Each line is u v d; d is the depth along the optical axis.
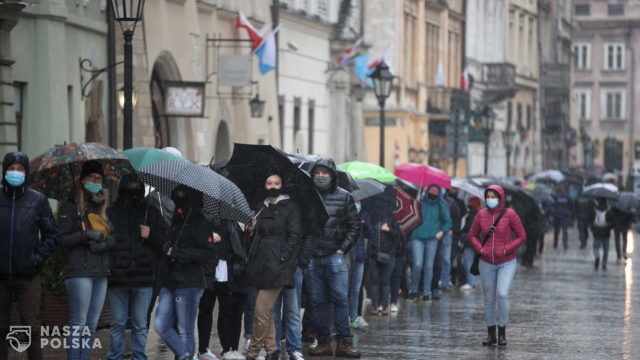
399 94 114.31
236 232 31.22
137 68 58.62
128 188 28.45
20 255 26.67
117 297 28.59
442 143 127.94
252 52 72.19
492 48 159.00
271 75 83.19
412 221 46.84
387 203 39.97
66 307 33.88
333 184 33.09
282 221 30.20
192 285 28.45
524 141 178.38
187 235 28.42
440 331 39.62
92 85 55.38
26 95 49.28
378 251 43.41
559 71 196.38
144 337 28.97
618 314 46.31
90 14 54.91
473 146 147.50
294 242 30.16
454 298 51.53
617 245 78.94
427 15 127.25
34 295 27.09
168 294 28.48
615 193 71.31
